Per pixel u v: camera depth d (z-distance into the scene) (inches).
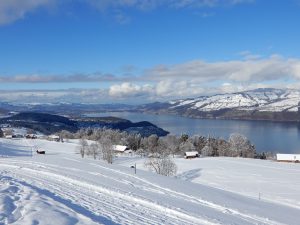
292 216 1098.7
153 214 736.3
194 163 3890.3
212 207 981.8
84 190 932.6
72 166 1690.5
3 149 4970.5
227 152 5364.2
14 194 694.5
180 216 761.6
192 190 1333.7
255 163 3905.0
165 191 1170.0
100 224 523.8
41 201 635.5
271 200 1867.6
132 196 906.1
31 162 1791.3
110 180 1255.5
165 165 2822.3
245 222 829.2
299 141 7263.8
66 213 561.9
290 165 3772.1
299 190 2313.0
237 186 2495.1
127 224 604.1
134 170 1920.5
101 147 4084.6
